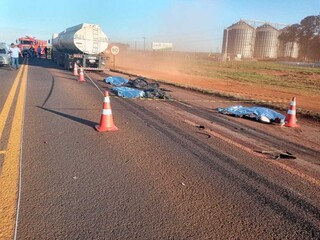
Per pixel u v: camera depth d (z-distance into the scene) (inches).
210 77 1075.3
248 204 145.2
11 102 371.9
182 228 123.1
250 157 212.8
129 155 205.5
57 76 740.7
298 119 382.9
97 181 163.0
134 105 399.9
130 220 127.2
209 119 338.0
